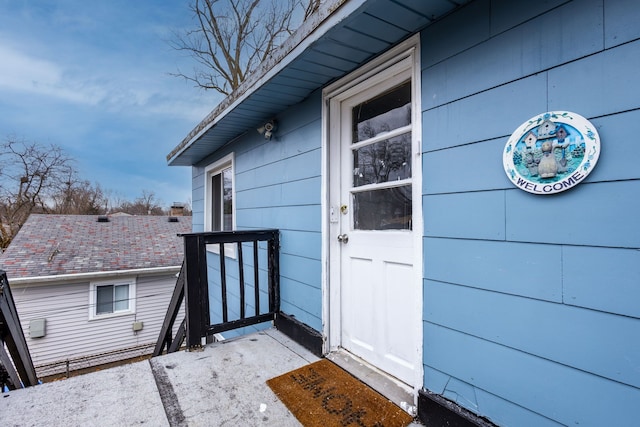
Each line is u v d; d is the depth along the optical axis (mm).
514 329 1298
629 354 1016
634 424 1003
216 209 5000
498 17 1350
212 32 7848
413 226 1726
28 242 8742
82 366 7801
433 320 1614
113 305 8375
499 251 1347
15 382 2098
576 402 1128
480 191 1413
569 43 1150
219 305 4652
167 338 2820
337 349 2375
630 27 1021
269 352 2391
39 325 7418
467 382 1462
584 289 1110
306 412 1664
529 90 1253
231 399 1776
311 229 2537
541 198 1220
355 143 2303
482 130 1404
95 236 9906
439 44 1583
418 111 1692
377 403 1739
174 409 1683
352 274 2312
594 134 1087
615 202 1046
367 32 1684
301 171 2668
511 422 1305
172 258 9422
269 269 2951
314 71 2139
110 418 1604
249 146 3578
